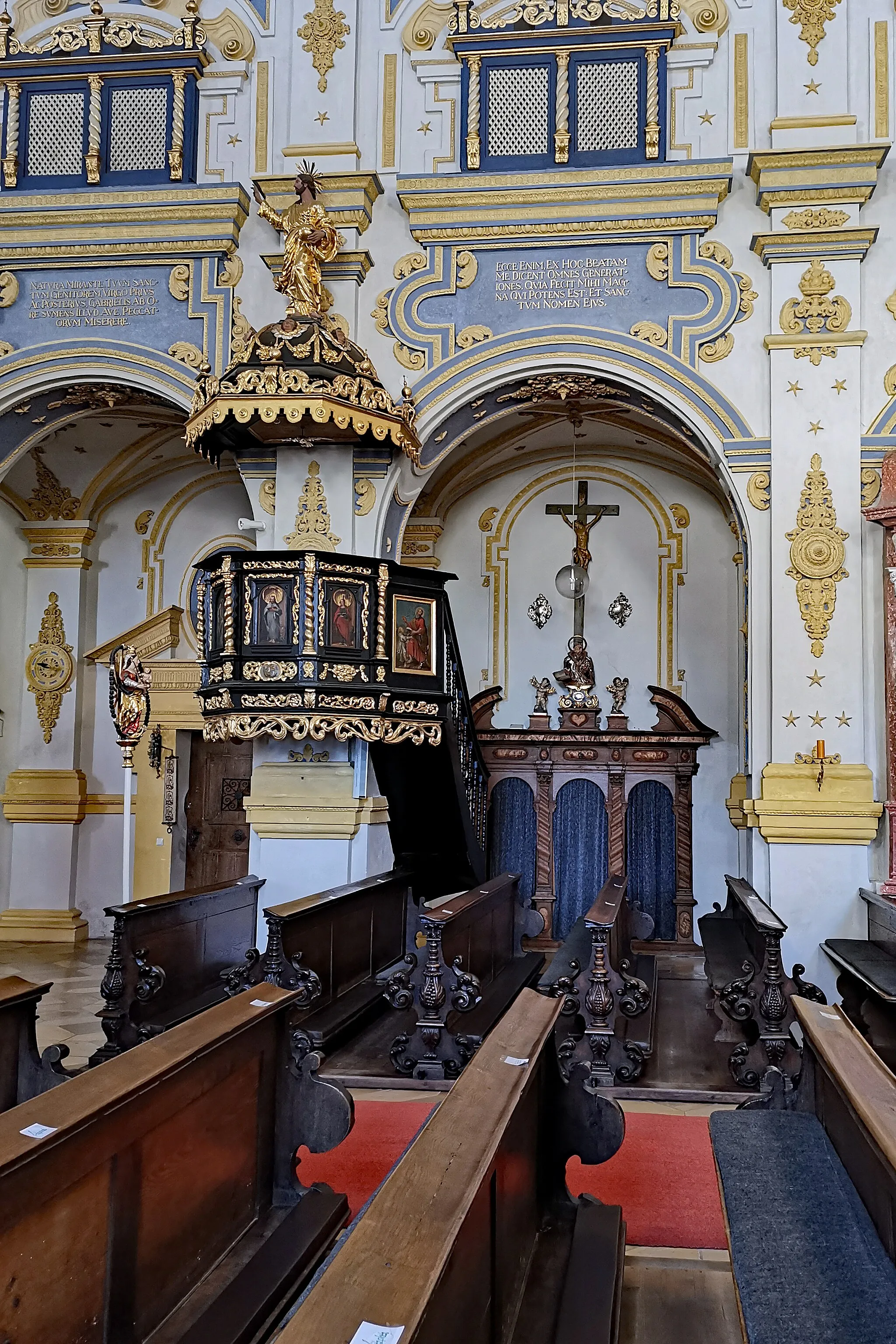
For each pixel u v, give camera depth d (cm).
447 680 958
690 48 945
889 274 905
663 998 917
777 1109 463
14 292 991
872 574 881
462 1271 269
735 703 1250
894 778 850
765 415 910
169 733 1300
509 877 983
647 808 1238
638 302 932
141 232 970
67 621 1303
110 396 1023
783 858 865
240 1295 359
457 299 952
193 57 977
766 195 905
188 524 1336
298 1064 456
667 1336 388
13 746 1294
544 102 948
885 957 766
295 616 827
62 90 997
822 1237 328
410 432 872
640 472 1300
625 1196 509
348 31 983
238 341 962
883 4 926
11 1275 284
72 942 1248
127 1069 353
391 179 973
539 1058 414
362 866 913
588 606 1299
